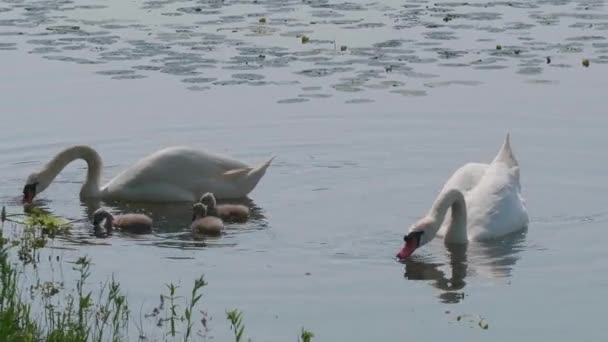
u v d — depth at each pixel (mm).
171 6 48312
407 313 20938
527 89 35625
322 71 37469
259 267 23453
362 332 19984
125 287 22062
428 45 40500
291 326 20188
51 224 25969
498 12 46062
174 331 19578
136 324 19984
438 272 23250
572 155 30609
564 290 22094
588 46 40156
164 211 27828
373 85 35875
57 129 32594
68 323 18391
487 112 33812
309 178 29672
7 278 20031
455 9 46719
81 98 35000
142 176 28609
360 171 30078
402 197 28234
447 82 36344
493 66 37875
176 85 36188
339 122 33219
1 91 35500
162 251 24516
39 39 41812
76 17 45906
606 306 21234
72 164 32094
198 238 25500
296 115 33719
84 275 20656
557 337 19781
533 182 28969
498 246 24891
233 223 26578
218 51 39969
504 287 22312
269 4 48625
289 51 39906
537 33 42156
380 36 41781
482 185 26578
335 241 25203
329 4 48281
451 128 32781
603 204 27406
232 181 28672
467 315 20828
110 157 30969
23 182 29500
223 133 32500
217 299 21500
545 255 24234
